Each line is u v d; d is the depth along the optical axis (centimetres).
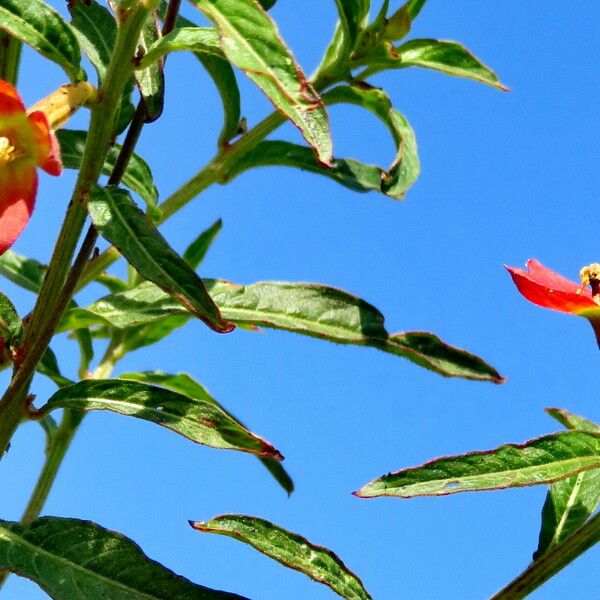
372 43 71
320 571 67
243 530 67
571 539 67
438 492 65
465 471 65
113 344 77
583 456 65
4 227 63
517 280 68
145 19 64
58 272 64
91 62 67
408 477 65
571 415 71
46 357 71
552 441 65
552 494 68
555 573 67
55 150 62
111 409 65
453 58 71
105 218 63
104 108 64
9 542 63
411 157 73
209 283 67
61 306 64
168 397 65
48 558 63
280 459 65
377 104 73
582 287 70
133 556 64
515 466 65
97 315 67
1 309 65
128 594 63
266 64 61
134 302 68
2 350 66
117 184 66
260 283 67
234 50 61
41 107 63
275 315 67
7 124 63
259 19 61
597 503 68
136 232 62
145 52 65
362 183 74
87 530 64
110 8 66
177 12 67
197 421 65
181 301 62
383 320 67
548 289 68
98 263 71
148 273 62
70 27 64
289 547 67
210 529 66
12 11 64
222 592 63
